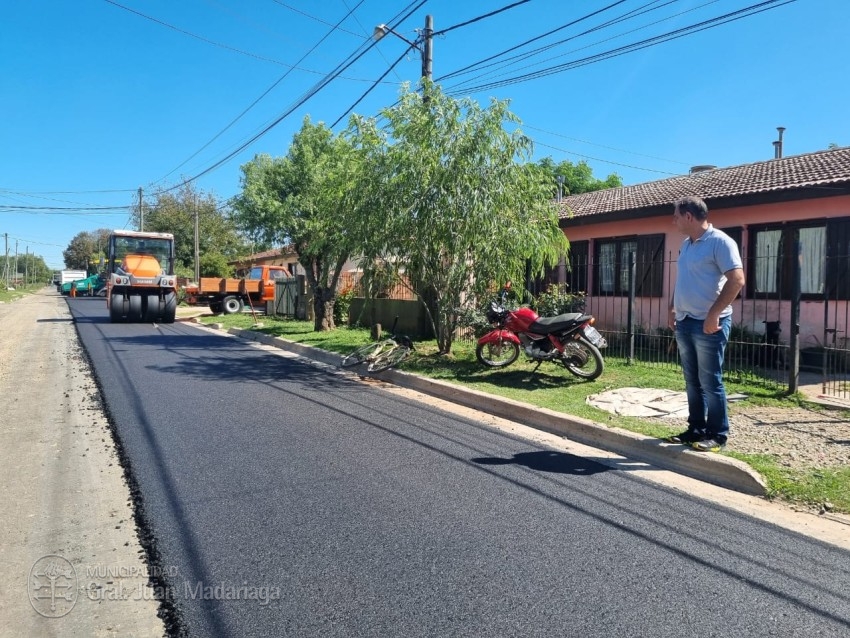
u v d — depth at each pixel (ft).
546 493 15.51
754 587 10.99
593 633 9.55
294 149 57.47
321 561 11.89
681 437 18.21
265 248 63.87
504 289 33.24
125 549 12.46
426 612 10.12
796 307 24.97
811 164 38.47
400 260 33.09
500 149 30.91
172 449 19.10
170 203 153.79
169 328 65.51
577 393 26.00
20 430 21.29
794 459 17.17
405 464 17.75
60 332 57.67
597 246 46.26
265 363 38.19
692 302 17.31
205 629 9.75
